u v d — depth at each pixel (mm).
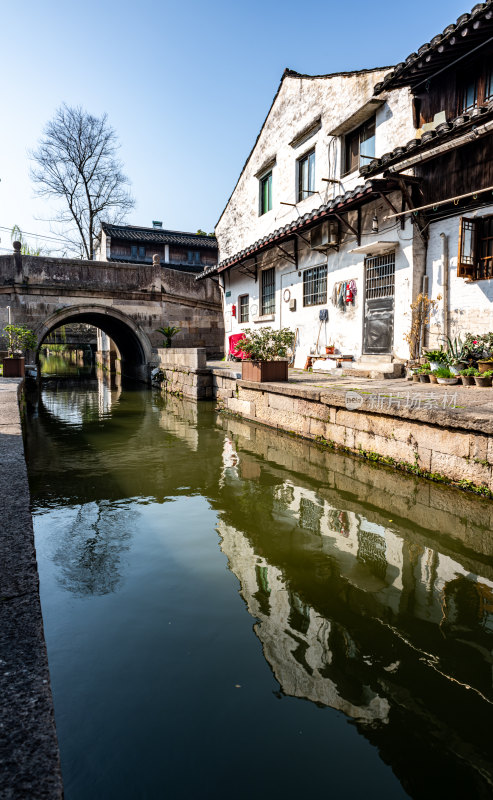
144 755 1611
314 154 12086
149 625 2408
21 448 4121
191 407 11289
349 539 3523
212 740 1681
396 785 1506
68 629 2375
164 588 2805
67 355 47938
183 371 13273
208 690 1930
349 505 4258
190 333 19031
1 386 9664
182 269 25562
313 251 11531
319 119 11570
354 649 2215
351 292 10062
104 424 9148
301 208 12594
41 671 1333
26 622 1554
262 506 4277
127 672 2037
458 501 4219
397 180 7750
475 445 4270
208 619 2465
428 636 2320
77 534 3664
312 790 1483
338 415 6219
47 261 16359
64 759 1594
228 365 13586
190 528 3771
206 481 5094
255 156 15188
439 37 6781
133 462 5984
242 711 1820
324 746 1662
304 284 12062
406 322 8570
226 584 2848
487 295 7266
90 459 6180
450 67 7488
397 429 5203
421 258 8273
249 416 8984
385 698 1900
